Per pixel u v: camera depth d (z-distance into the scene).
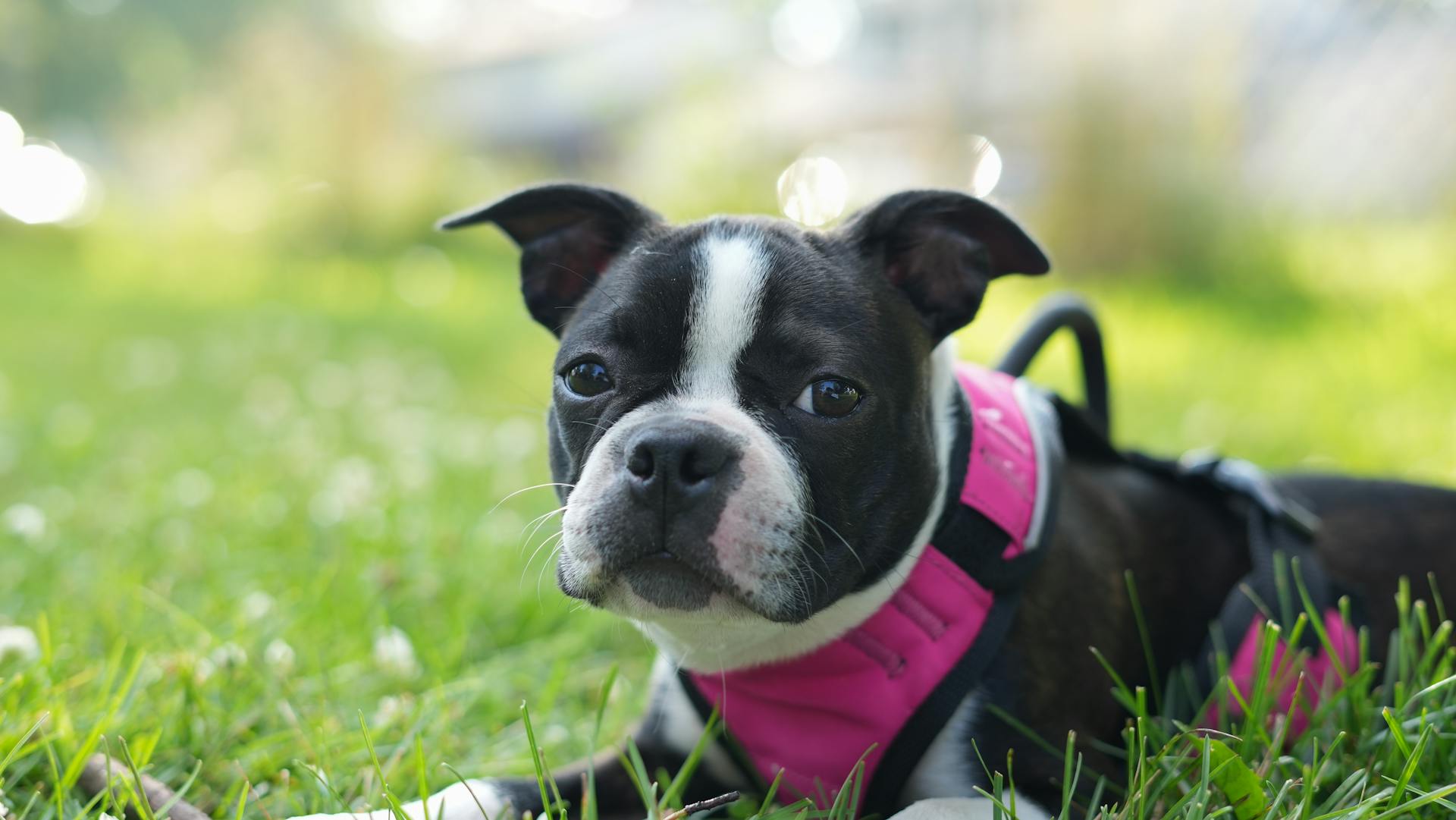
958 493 0.63
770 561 0.59
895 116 3.56
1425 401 1.47
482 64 6.67
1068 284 2.67
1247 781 0.59
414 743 0.67
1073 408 0.72
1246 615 0.68
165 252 3.49
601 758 0.67
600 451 0.60
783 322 0.61
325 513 1.00
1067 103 2.83
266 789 0.65
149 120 4.88
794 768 0.64
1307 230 2.61
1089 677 0.66
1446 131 2.58
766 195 3.29
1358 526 0.75
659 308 0.61
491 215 0.68
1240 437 1.34
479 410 1.55
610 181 4.30
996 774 0.60
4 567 0.86
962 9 3.27
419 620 0.83
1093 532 0.69
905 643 0.62
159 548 0.91
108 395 1.61
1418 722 0.62
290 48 4.14
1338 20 2.72
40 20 5.28
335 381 1.73
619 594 0.61
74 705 0.69
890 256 0.66
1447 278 2.11
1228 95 2.78
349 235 3.66
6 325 2.25
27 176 3.79
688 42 4.51
